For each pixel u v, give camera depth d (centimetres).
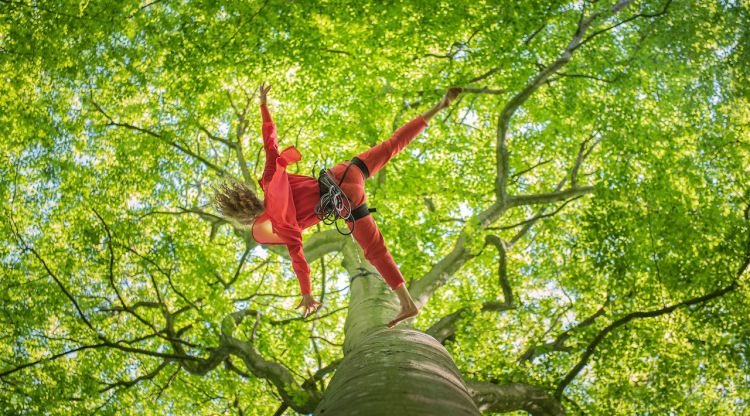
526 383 865
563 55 950
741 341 965
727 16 1218
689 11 1211
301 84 1126
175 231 1175
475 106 1398
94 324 1070
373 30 1071
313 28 1055
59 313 1061
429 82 1192
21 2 1002
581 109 1159
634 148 1088
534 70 1111
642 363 955
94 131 1183
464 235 936
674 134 1133
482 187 1330
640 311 978
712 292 988
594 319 995
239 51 1050
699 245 1026
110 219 1131
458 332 922
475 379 882
